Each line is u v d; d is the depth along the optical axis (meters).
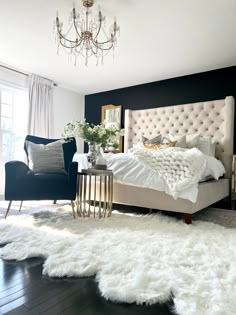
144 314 0.98
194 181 2.23
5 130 4.22
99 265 1.32
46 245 1.60
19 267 1.35
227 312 0.93
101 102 5.47
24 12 2.53
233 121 3.75
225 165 3.75
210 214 2.84
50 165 2.71
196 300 1.01
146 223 2.21
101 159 2.63
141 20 2.64
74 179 2.45
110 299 1.06
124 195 2.64
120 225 2.13
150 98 4.75
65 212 2.65
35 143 3.06
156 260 1.39
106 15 2.55
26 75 4.38
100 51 3.39
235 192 3.43
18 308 1.00
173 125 4.31
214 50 3.34
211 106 3.95
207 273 1.25
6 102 4.24
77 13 2.47
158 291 1.09
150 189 2.47
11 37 3.07
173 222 2.27
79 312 0.98
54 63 3.91
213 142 3.85
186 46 3.23
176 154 2.39
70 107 5.35
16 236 1.77
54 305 1.02
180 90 4.40
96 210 2.77
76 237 1.75
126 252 1.49
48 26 2.80
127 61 3.76
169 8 2.43
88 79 4.63
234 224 2.35
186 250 1.54
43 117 4.56
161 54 3.49
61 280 1.22
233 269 1.29
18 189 2.32
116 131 2.74
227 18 2.58
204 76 4.17
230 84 3.93
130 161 2.64
